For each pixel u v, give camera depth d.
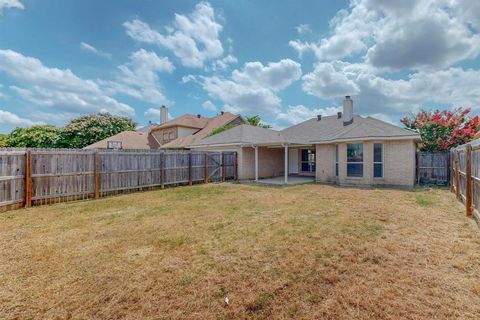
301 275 3.53
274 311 2.79
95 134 29.50
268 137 18.53
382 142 12.80
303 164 19.83
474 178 6.23
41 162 8.40
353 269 3.68
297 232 5.32
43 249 4.51
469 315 2.66
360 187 12.52
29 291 3.17
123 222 6.26
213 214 7.01
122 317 2.71
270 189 12.14
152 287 3.26
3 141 24.06
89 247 4.61
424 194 10.13
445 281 3.32
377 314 2.71
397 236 5.01
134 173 11.45
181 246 4.64
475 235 5.01
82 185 9.52
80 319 2.68
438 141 15.40
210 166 15.45
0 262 3.98
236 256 4.17
